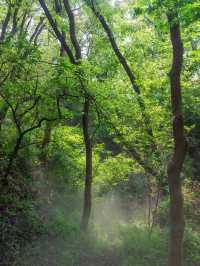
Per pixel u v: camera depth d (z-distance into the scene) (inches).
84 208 536.4
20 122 543.8
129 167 566.9
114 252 497.4
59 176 677.9
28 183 619.5
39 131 620.4
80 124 667.4
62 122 603.2
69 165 685.3
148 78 548.1
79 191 675.4
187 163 712.4
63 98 495.2
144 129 516.7
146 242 500.4
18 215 522.3
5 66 472.7
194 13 346.9
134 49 608.4
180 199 378.3
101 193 635.5
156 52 609.6
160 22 382.6
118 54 564.4
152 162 517.0
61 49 645.9
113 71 551.8
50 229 520.1
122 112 517.7
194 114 668.7
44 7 531.8
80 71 464.4
